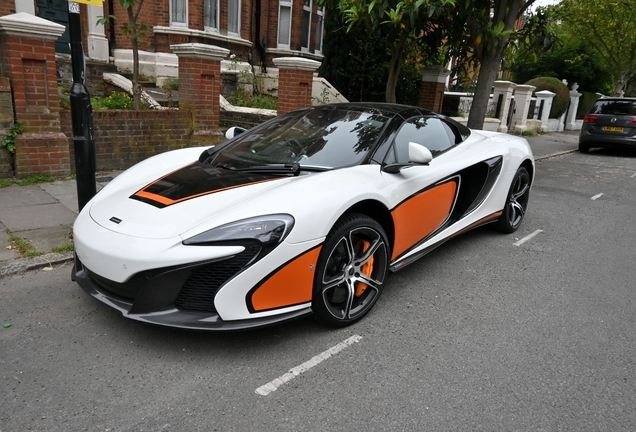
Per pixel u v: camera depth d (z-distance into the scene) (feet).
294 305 9.20
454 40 29.71
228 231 8.48
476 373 8.93
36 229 15.06
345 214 9.91
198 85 24.72
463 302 11.87
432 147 13.26
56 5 32.35
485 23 26.11
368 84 38.34
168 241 8.52
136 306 8.66
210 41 38.52
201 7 37.27
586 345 10.11
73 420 7.32
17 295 11.27
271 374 8.61
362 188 10.08
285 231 8.69
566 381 8.81
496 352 9.68
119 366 8.70
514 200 17.02
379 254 10.75
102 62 33.04
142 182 11.07
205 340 9.62
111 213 9.72
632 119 40.86
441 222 13.16
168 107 28.91
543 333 10.53
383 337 10.05
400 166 11.07
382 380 8.58
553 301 12.16
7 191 18.75
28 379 8.26
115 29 35.83
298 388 8.26
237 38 40.60
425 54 36.17
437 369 9.00
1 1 28.50
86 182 13.53
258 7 43.39
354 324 10.53
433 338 10.11
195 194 9.87
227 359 9.01
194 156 12.94
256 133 13.26
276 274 8.70
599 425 7.70
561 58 72.64
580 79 72.59
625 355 9.79
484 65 28.60
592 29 59.06
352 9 25.67
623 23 55.88
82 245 9.23
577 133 64.69
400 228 11.30
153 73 36.04
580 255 15.70
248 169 11.12
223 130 29.55
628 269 14.65
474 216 14.67
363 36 37.55
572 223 19.52
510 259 14.97
